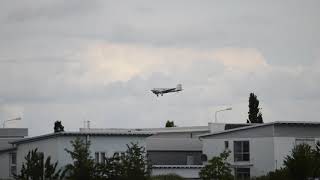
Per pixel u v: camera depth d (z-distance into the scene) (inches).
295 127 6540.4
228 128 7677.2
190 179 6461.6
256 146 6668.3
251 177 6412.4
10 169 6087.6
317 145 5969.5
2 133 6958.7
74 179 4658.0
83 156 4724.4
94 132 5467.5
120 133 5551.2
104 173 4687.5
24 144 5866.1
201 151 7682.1
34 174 4916.3
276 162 6461.6
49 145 5521.7
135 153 4790.8
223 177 5167.3
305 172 5152.6
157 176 5994.1
